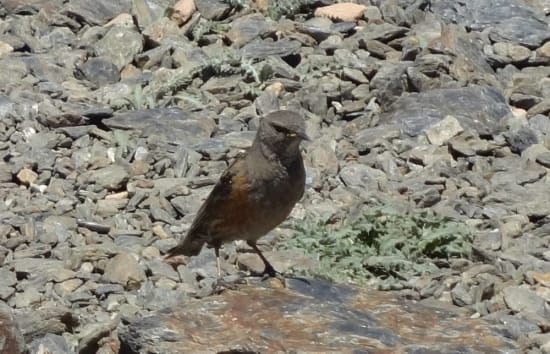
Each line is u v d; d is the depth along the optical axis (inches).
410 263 499.2
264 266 496.4
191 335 422.9
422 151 601.3
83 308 476.4
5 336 428.1
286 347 414.9
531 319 457.4
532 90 663.1
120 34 708.0
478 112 635.5
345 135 629.6
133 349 427.2
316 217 537.0
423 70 663.1
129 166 588.1
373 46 693.9
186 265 501.4
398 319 438.6
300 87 661.9
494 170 589.0
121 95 660.7
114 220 542.0
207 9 735.7
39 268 498.9
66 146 611.5
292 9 740.7
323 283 459.8
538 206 546.3
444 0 742.5
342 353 412.2
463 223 532.4
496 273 493.7
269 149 441.4
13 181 582.2
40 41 723.4
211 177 575.8
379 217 524.7
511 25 722.8
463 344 423.5
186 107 651.5
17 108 637.9
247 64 669.9
